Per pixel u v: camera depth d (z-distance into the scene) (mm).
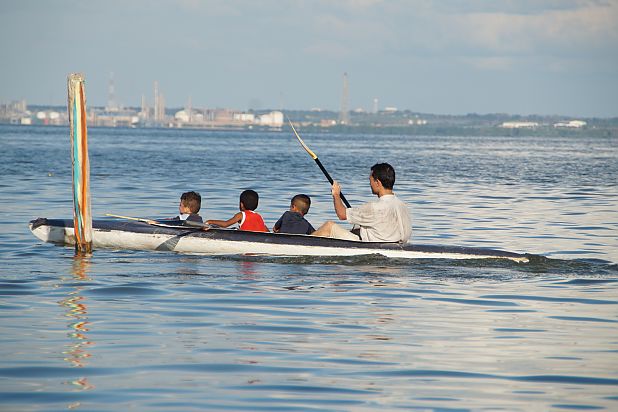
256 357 16156
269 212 45062
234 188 63031
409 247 27734
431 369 15562
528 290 23469
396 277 25188
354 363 15875
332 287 23484
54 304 20594
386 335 18031
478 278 25219
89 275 24750
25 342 16953
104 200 51031
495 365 15875
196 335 17766
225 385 14453
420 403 13711
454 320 19578
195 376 14914
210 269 26141
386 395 14070
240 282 24031
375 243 27766
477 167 111438
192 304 20922
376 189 28234
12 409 13133
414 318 19719
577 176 90438
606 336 18219
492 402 13797
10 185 60875
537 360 16234
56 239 31031
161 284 23531
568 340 17828
